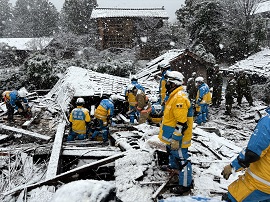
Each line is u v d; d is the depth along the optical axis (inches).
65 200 94.8
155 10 1385.3
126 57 1113.4
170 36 1290.6
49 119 383.2
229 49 1244.5
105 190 100.0
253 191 97.6
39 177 197.9
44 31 2049.7
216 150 205.2
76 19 1754.4
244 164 96.9
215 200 95.6
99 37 1342.3
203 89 372.2
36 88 781.9
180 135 134.0
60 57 1130.0
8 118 376.8
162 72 305.0
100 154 209.2
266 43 1226.6
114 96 273.9
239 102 478.9
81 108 274.4
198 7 1273.4
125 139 227.1
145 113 304.2
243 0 1134.4
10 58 1249.4
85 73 511.5
